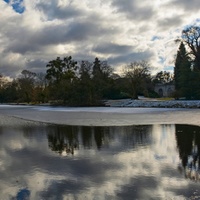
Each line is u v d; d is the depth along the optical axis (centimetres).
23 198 845
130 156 1364
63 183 974
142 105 7081
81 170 1137
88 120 3422
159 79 13788
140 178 1007
